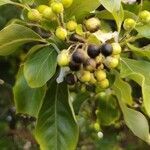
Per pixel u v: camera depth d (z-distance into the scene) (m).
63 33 0.31
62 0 0.31
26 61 0.33
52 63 0.32
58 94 0.35
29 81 0.32
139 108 0.44
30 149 0.53
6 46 0.33
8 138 0.53
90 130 0.57
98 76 0.31
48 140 0.35
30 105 0.34
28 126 0.53
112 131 0.52
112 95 0.45
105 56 0.31
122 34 0.35
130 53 0.39
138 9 0.38
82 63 0.31
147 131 0.36
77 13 0.32
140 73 0.32
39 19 0.32
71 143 0.34
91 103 0.48
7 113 0.55
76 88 0.40
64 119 0.35
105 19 0.37
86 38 0.31
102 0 0.32
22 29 0.32
